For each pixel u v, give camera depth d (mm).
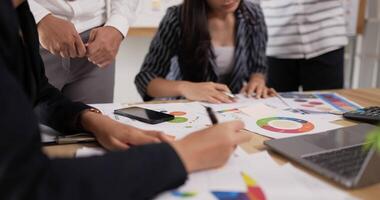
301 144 673
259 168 590
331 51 1742
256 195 506
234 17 1440
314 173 578
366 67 2516
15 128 385
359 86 2578
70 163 443
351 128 762
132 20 1305
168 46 1421
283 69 1857
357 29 2385
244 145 704
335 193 513
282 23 1775
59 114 774
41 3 1124
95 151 673
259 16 1506
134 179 456
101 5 1264
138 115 886
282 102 1051
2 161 375
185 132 768
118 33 1171
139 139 644
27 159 390
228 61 1457
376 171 538
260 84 1258
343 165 572
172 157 504
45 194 398
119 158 472
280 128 807
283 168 592
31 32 667
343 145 660
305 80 1841
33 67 696
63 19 1093
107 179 439
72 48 1037
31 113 411
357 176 530
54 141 723
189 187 522
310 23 1724
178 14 1419
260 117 890
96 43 1086
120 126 704
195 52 1390
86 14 1207
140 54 2410
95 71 1308
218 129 603
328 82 1778
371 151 564
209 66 1421
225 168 585
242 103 1039
